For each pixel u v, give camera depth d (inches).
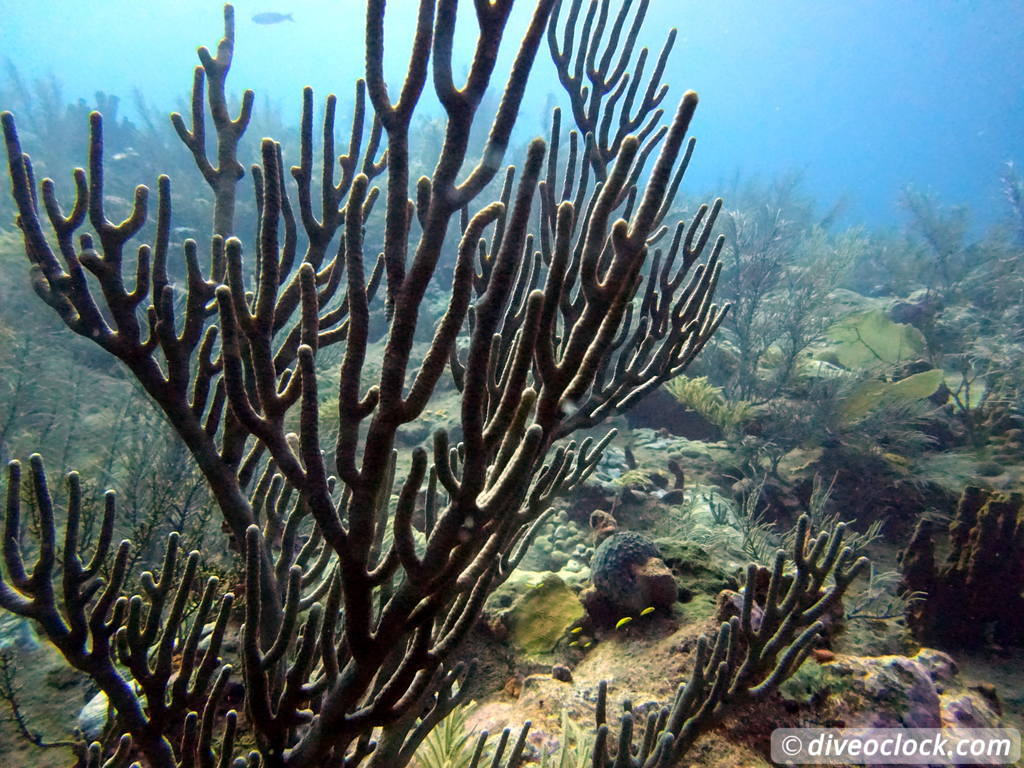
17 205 70.6
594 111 120.7
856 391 339.0
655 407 374.3
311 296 50.2
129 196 640.4
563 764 106.7
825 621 139.5
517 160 635.5
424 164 641.0
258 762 66.1
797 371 400.8
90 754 73.2
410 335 46.2
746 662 86.7
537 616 159.8
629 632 147.6
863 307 563.2
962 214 652.1
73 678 141.9
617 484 274.7
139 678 64.9
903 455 333.4
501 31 43.9
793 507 300.2
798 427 346.0
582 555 236.1
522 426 54.5
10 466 61.2
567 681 136.9
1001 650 205.5
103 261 72.2
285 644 58.1
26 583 61.1
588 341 49.6
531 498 70.0
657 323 102.0
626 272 47.1
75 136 766.5
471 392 44.8
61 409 326.3
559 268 46.3
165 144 721.0
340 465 49.4
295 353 87.0
